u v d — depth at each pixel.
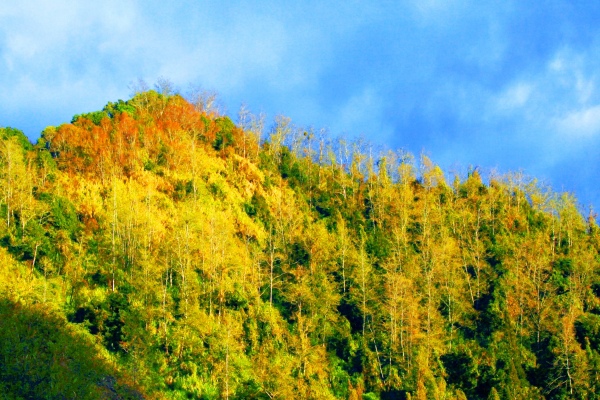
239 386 50.47
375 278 65.50
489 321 64.56
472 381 54.44
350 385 54.56
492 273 72.31
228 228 70.00
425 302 65.88
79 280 57.16
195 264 63.22
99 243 63.53
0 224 59.44
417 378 53.88
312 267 66.00
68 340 43.56
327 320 61.34
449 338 61.50
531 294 66.75
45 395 36.78
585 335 61.00
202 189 80.12
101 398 41.22
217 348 52.56
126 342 49.62
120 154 80.94
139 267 59.53
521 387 53.38
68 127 83.88
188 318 54.22
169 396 47.91
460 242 79.06
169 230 68.19
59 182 72.31
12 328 39.97
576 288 68.75
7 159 67.81
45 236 60.62
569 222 85.31
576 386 54.12
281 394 48.75
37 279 54.84
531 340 62.62
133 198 69.50
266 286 65.62
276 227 75.12
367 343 60.31
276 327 58.28
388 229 81.44
